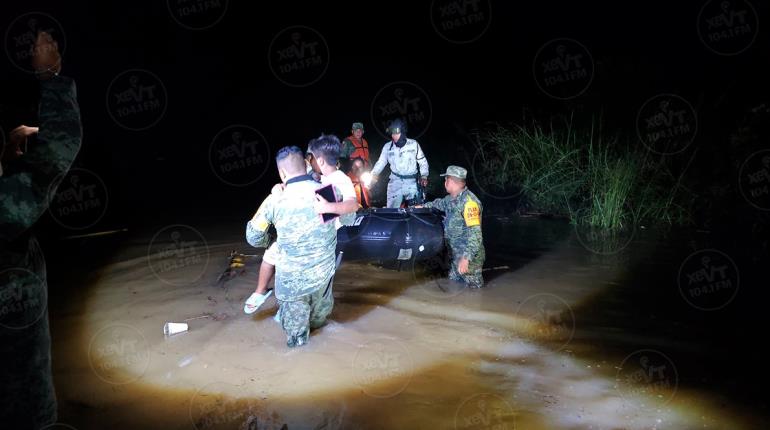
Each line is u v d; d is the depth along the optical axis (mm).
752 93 8961
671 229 8078
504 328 4449
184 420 3094
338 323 4504
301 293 3953
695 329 4418
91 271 5918
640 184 9086
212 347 4023
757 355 3949
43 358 2037
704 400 3342
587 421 3109
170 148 16906
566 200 9234
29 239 2033
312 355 3914
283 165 3955
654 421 3113
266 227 4078
